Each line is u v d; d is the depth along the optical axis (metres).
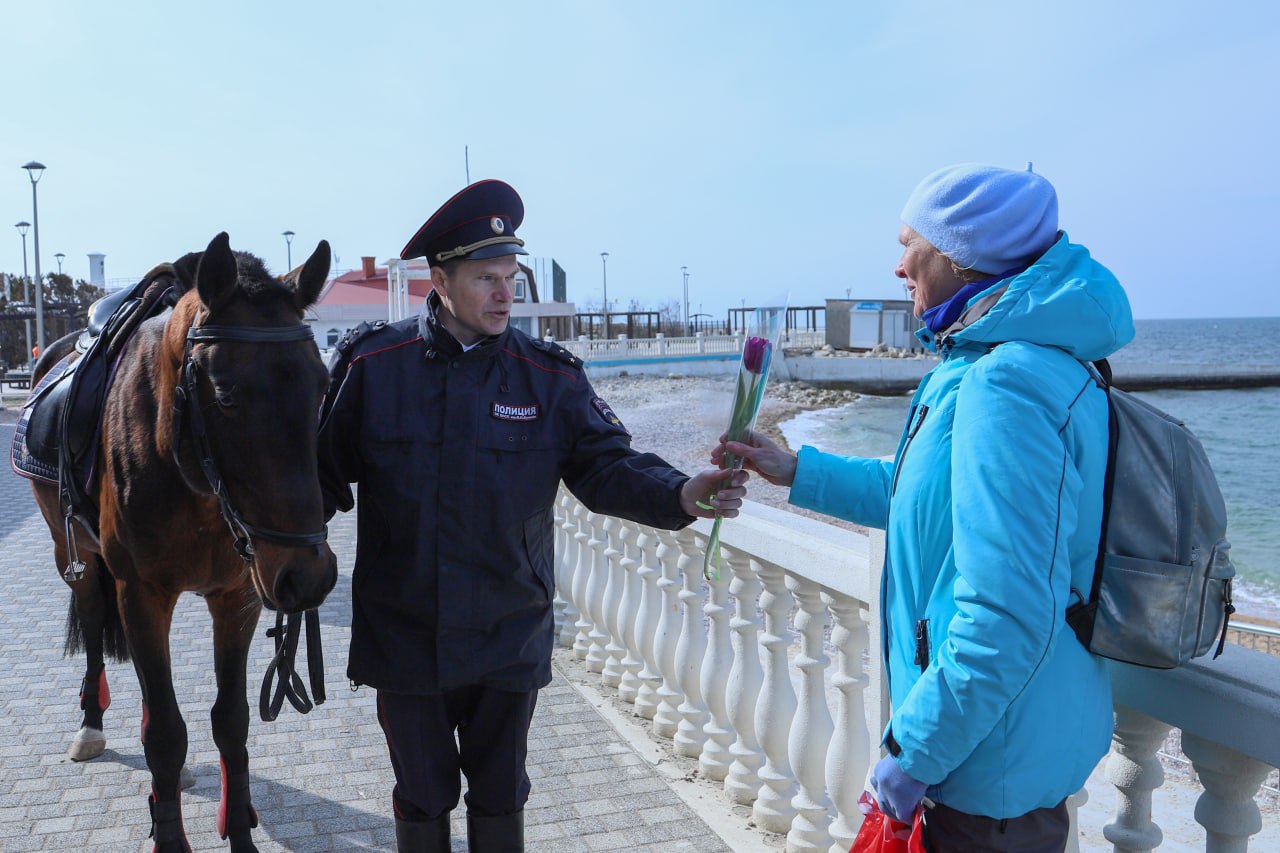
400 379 2.44
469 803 2.56
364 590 2.47
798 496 2.36
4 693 4.84
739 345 2.41
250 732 4.35
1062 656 1.70
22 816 3.56
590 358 45.53
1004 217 1.84
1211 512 1.67
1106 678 1.79
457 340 2.44
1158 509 1.66
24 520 10.20
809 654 3.16
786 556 3.13
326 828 3.49
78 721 4.48
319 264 2.64
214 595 3.20
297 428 2.45
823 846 3.18
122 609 3.17
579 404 2.56
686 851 3.29
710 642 3.81
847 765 2.99
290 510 2.43
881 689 2.71
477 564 2.41
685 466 21.83
